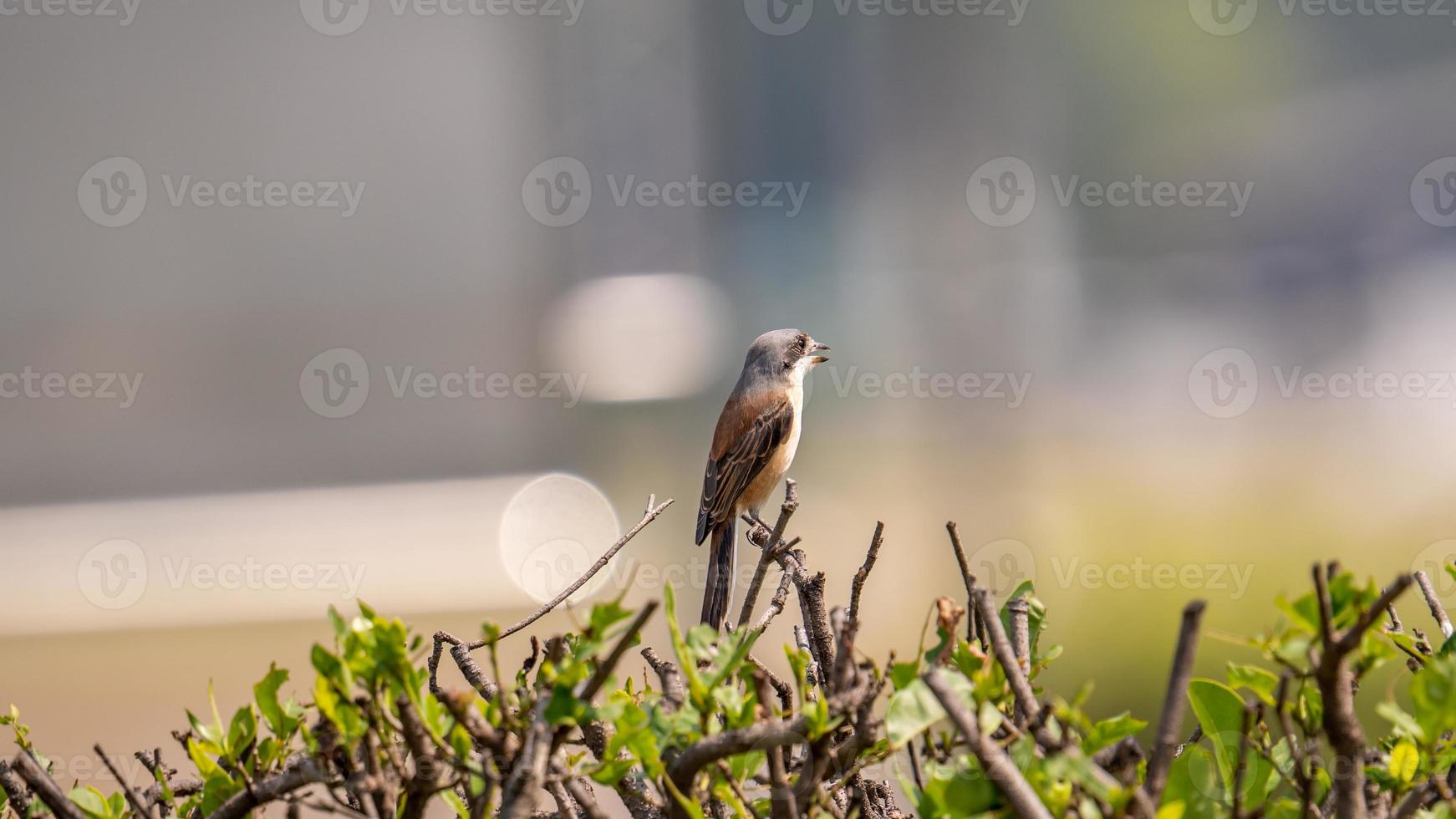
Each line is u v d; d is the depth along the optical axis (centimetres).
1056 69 2628
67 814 303
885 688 345
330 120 1450
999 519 1582
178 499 1429
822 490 1755
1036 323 2336
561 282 1661
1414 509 1512
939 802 266
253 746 340
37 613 1229
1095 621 1180
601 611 266
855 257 2319
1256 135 2670
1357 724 256
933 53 2452
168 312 1436
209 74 1418
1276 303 2447
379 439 1484
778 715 313
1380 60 2673
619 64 1744
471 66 1473
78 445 1420
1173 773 286
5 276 1395
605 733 341
